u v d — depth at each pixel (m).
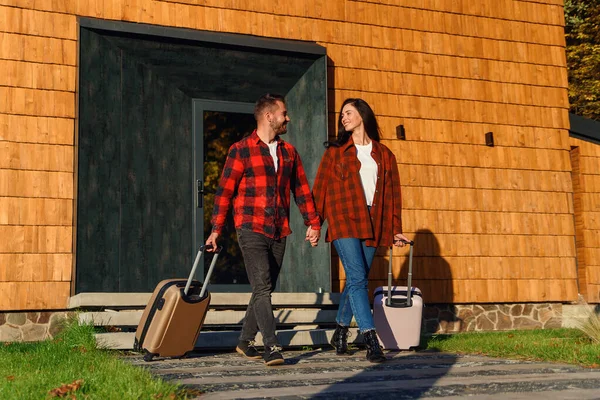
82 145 7.58
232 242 8.65
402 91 9.47
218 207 4.93
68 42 7.89
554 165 10.23
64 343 5.70
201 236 8.38
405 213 9.25
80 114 7.59
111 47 7.90
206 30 8.54
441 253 9.36
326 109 8.57
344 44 9.24
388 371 4.49
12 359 4.94
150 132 8.15
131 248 7.88
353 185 5.20
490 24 10.15
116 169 7.80
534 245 9.91
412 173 9.38
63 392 3.42
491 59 10.07
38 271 7.46
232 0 8.72
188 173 8.39
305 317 7.24
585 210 10.77
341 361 5.08
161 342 4.96
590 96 20.89
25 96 7.64
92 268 7.50
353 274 5.08
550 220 10.07
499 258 9.66
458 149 9.67
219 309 7.21
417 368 4.66
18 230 7.44
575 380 4.04
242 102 8.82
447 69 9.78
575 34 21.75
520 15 10.35
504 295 9.61
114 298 6.89
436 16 9.83
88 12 8.03
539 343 6.09
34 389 3.55
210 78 8.49
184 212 8.30
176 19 8.43
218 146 8.67
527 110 10.18
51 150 7.67
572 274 10.05
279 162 5.07
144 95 8.13
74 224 7.52
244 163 4.98
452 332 9.32
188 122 8.47
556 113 10.37
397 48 9.53
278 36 8.90
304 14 9.08
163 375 4.27
